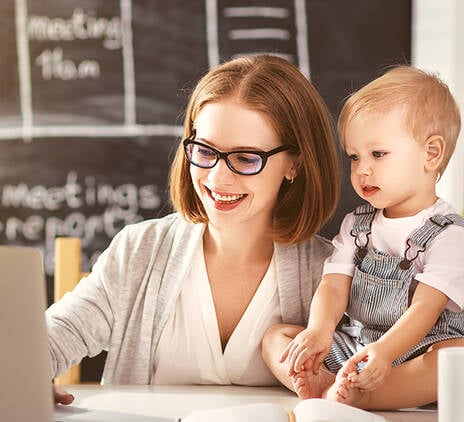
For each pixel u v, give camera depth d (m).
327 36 2.96
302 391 1.24
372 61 2.94
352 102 1.37
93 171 3.08
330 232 2.49
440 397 0.92
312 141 1.40
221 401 1.30
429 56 2.82
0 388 0.94
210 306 1.48
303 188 1.44
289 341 1.38
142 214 3.06
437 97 1.35
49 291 3.07
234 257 1.48
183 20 3.03
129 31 3.06
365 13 2.94
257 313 1.47
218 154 1.32
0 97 3.10
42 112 3.09
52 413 0.98
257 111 1.33
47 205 3.09
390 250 1.37
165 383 1.48
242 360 1.47
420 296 1.28
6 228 3.10
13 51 3.10
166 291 1.48
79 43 3.07
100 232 3.08
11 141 3.11
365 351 1.20
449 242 1.31
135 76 3.06
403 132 1.33
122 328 1.48
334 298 1.37
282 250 1.49
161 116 3.05
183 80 3.04
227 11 3.01
